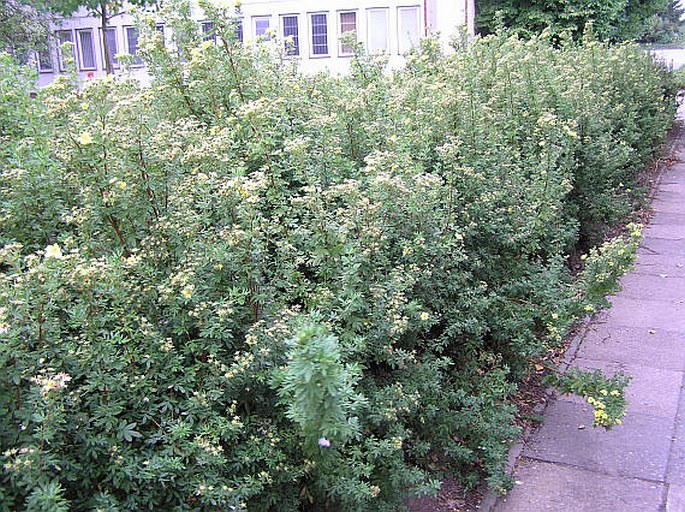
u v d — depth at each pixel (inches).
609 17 677.3
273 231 105.7
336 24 725.3
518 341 148.3
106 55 354.6
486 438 130.3
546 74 245.1
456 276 135.0
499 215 160.4
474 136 170.4
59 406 72.4
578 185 238.1
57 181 111.0
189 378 85.7
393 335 107.0
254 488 83.5
